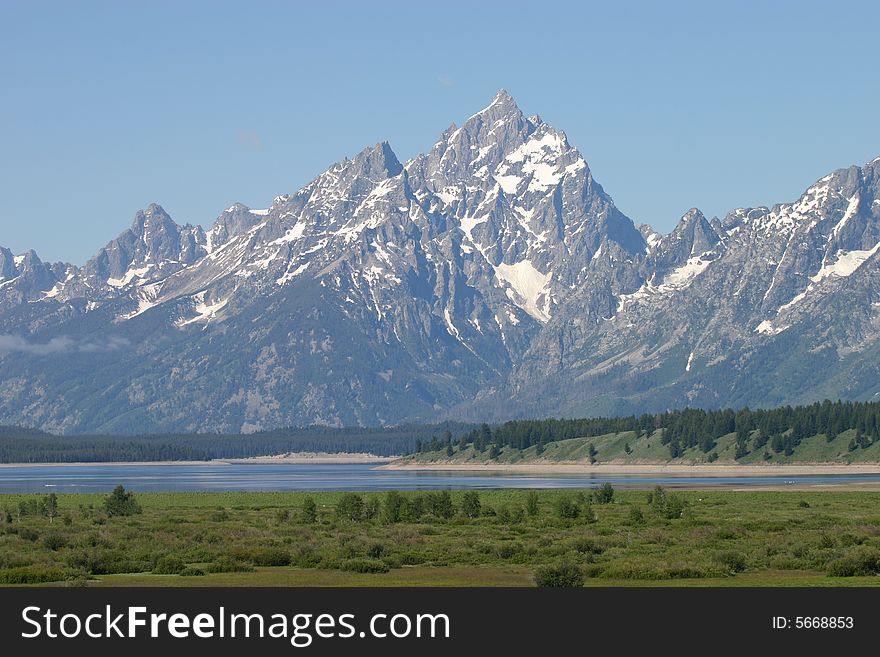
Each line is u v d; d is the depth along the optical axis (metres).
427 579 154.62
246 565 168.75
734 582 148.62
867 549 174.25
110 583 153.12
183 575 162.25
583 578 148.88
